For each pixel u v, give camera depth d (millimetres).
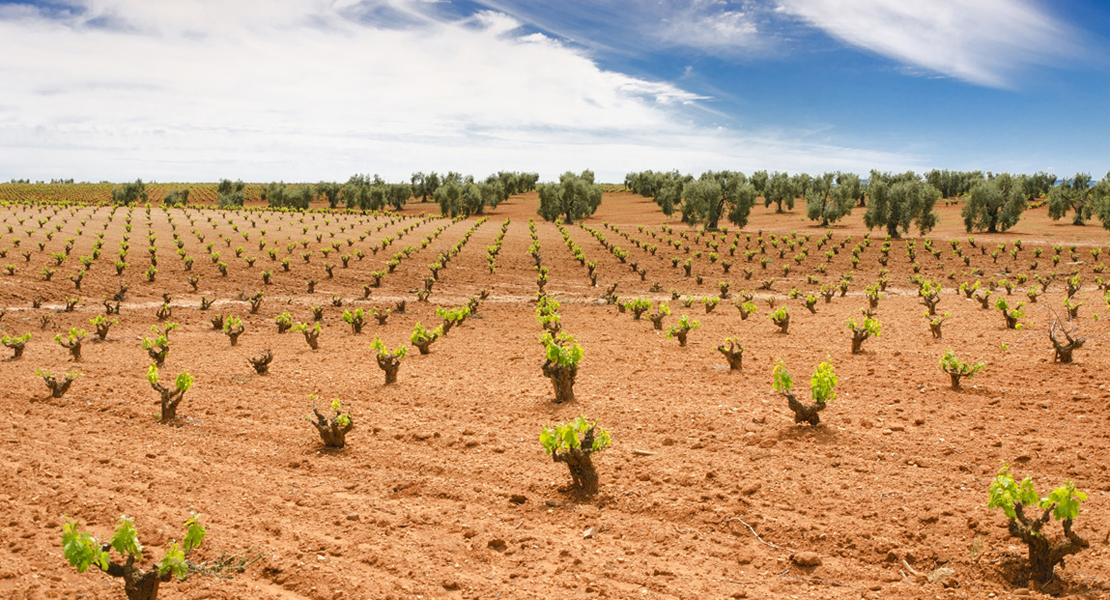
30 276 29797
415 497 7344
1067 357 12547
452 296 33438
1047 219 78000
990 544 5645
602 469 7973
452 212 96562
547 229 68500
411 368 14992
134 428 10008
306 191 119375
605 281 39250
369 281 36344
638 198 141125
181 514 6820
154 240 43969
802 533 6094
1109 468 7168
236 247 42875
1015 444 8094
